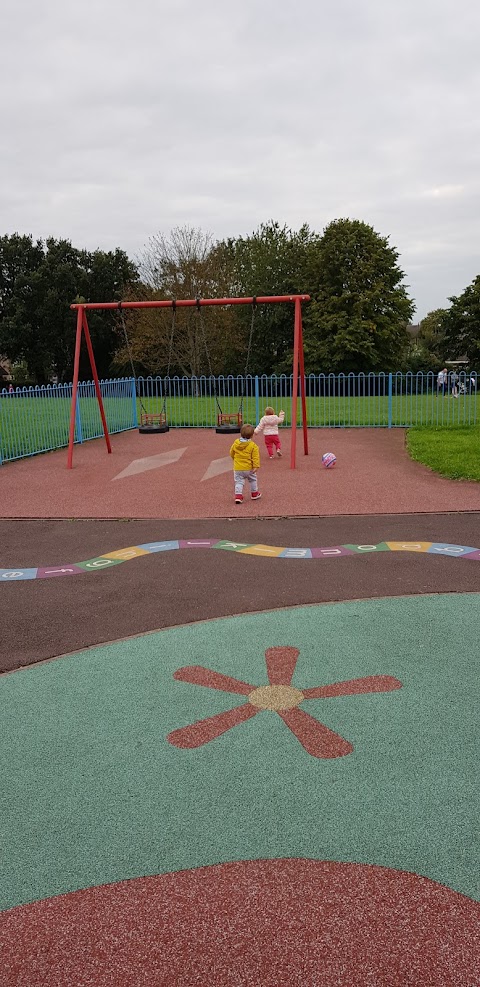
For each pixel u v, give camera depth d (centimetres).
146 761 362
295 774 345
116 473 1382
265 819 311
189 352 4278
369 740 375
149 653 503
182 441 1906
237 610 589
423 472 1302
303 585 652
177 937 247
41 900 267
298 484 1213
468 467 1286
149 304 1443
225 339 4588
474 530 853
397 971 229
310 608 588
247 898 263
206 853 290
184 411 2719
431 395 3045
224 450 1692
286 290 5128
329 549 784
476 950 237
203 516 988
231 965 234
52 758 368
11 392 1579
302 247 5225
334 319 4481
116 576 703
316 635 527
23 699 437
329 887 268
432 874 273
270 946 241
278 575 688
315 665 473
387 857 284
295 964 233
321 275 4662
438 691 430
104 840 301
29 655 507
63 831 308
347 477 1270
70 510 1052
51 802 329
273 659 485
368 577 671
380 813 312
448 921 249
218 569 716
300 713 407
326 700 422
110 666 482
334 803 321
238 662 482
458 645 501
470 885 267
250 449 1055
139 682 456
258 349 5166
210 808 320
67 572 725
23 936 250
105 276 5766
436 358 5419
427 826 303
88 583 682
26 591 662
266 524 927
